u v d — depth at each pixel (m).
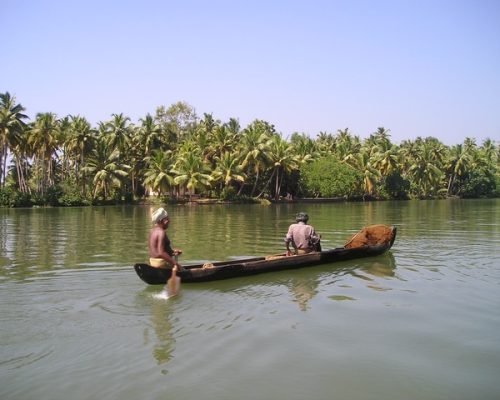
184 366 5.83
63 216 38.62
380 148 88.06
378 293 9.46
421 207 53.75
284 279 10.79
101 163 64.50
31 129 60.75
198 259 14.12
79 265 12.64
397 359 6.09
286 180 79.06
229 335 6.92
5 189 57.59
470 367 5.86
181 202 67.88
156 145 74.38
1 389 5.24
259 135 71.75
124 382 5.41
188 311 8.10
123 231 24.02
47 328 7.15
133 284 10.08
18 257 14.24
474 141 103.31
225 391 5.21
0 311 7.99
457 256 14.09
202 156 73.31
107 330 7.08
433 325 7.41
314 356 6.17
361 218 33.44
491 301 8.78
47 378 5.50
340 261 13.02
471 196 99.94
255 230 24.28
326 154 86.31
